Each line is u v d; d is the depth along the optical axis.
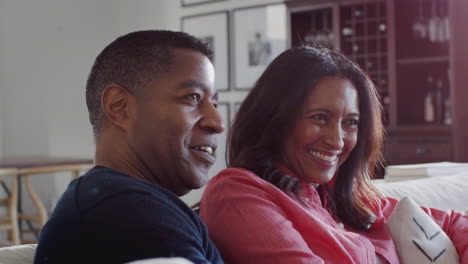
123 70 0.95
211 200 1.34
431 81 5.09
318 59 1.51
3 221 4.54
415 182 2.24
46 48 6.62
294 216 1.36
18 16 6.79
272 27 5.67
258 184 1.37
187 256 0.83
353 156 1.70
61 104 6.61
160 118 0.95
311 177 1.52
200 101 1.00
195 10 6.23
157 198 0.86
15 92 6.87
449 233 1.85
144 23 6.50
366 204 1.77
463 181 2.31
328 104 1.49
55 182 6.58
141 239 0.81
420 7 5.00
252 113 1.54
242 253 1.25
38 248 0.88
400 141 4.88
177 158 0.96
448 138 4.67
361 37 5.25
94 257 0.81
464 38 4.55
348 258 1.35
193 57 0.99
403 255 1.70
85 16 6.65
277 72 1.52
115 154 0.96
